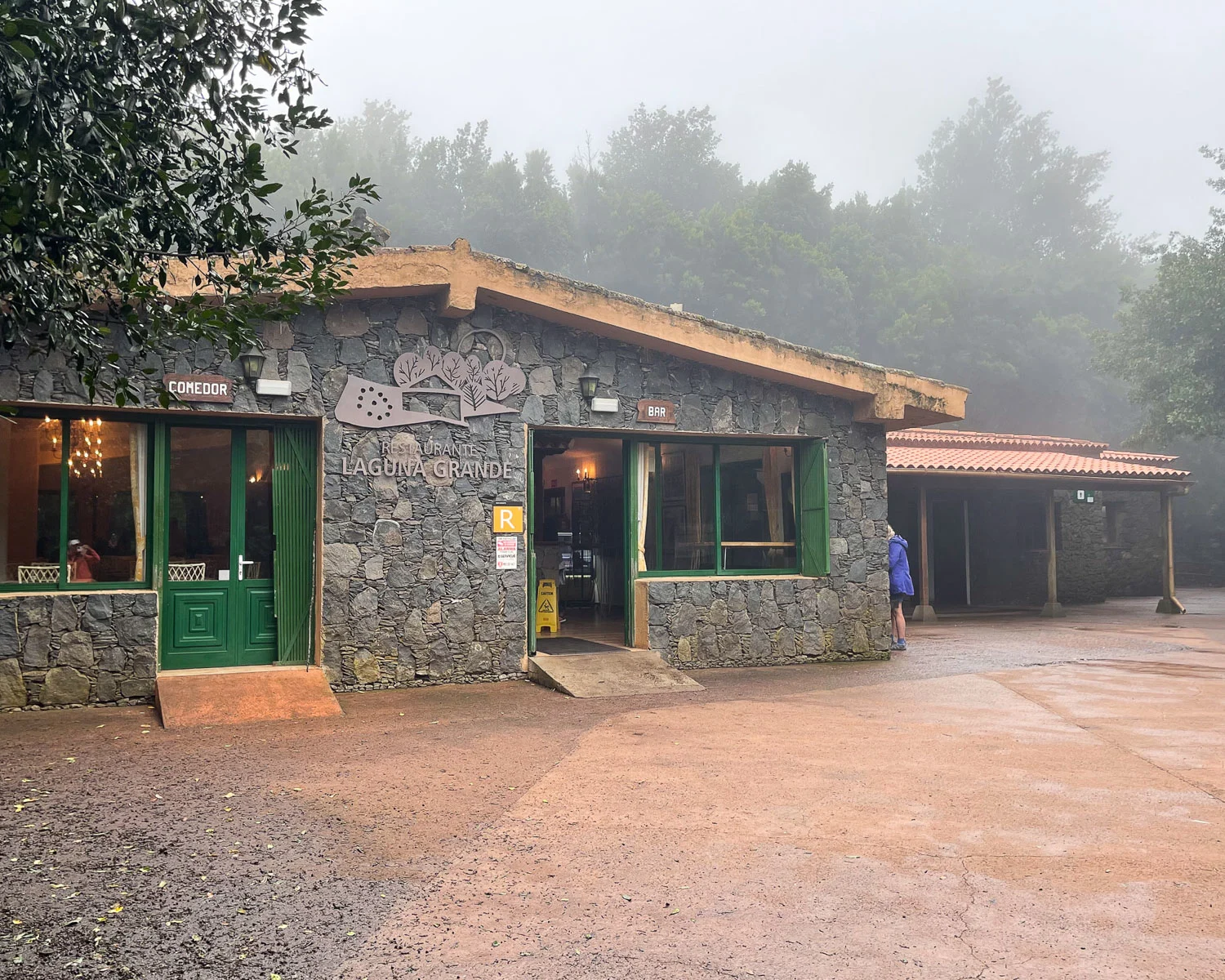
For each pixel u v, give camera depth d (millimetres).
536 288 9867
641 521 11250
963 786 5996
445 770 6410
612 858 4730
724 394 11383
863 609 12094
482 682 9930
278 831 5129
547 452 13602
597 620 14062
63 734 7488
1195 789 5938
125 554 8938
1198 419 23219
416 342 9797
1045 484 18953
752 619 11453
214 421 9297
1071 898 4195
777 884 4395
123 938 3828
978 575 22422
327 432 9391
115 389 4590
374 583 9516
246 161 4496
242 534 9414
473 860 4711
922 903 4160
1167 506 19969
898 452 18188
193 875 4504
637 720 8094
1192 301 23047
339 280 4930
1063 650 13219
